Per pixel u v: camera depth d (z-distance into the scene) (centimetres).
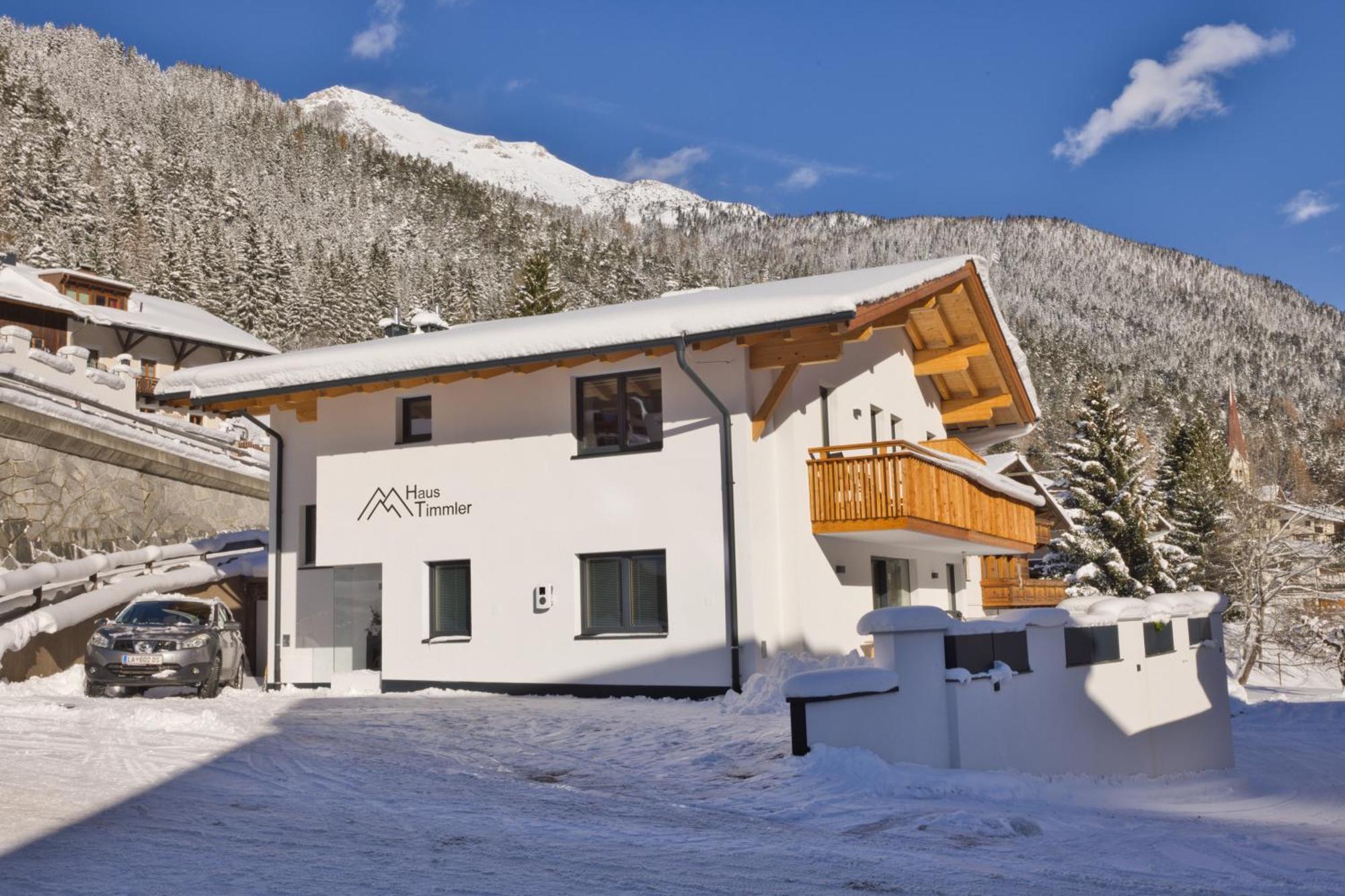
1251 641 4062
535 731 1309
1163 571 4384
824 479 1886
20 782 912
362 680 2089
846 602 2023
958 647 1142
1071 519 4438
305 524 2225
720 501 1783
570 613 1883
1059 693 1328
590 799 891
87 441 2442
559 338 1775
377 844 702
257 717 1434
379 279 13262
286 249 13988
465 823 778
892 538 2030
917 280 1867
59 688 1822
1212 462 5838
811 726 1012
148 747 1124
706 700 1720
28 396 2302
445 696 1850
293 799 864
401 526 2047
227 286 10525
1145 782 1413
